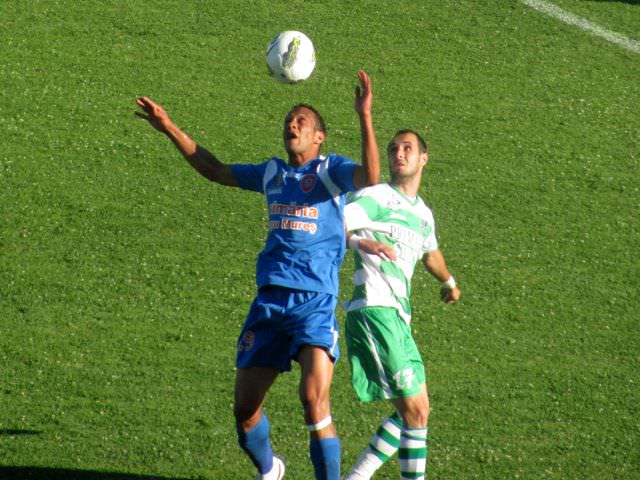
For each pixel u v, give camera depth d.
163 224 37.91
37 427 28.89
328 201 25.33
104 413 29.64
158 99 44.12
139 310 34.16
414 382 25.88
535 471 28.47
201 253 36.72
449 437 29.53
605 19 50.94
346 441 29.27
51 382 30.81
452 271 36.50
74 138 41.81
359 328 26.19
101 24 48.31
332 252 25.45
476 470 28.34
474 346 33.47
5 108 43.06
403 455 25.81
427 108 44.50
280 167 25.78
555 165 41.91
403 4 50.84
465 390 31.53
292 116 25.59
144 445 28.45
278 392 31.08
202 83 45.22
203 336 33.19
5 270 35.47
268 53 28.95
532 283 36.28
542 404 31.16
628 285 36.53
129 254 36.47
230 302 34.72
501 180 40.94
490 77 46.59
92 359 31.88
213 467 27.83
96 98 44.03
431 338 33.66
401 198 27.12
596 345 33.81
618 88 46.59
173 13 49.22
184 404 30.22
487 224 38.75
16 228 37.28
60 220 37.78
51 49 46.62
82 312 33.91
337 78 45.91
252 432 25.64
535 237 38.31
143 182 39.81
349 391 31.39
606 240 38.44
